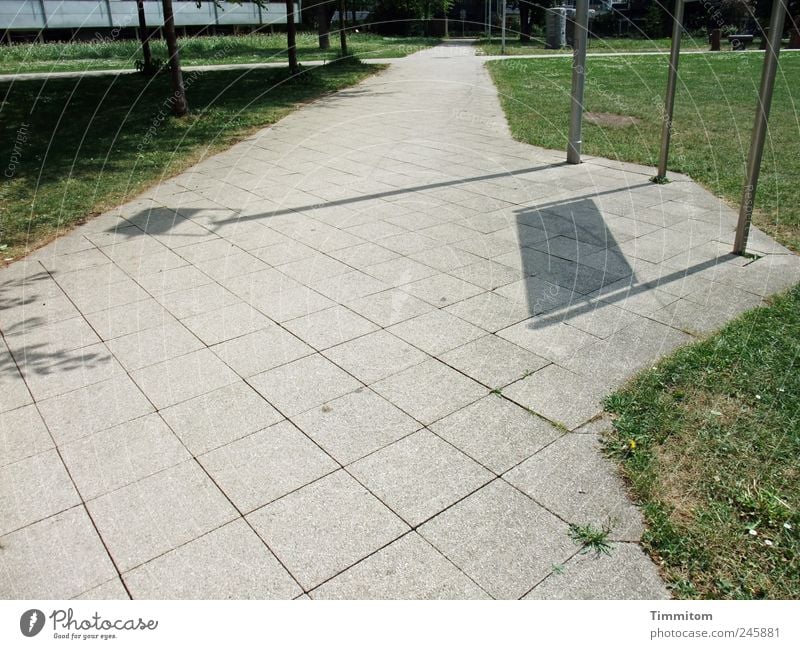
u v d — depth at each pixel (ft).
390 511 9.77
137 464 10.87
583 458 10.78
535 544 9.16
